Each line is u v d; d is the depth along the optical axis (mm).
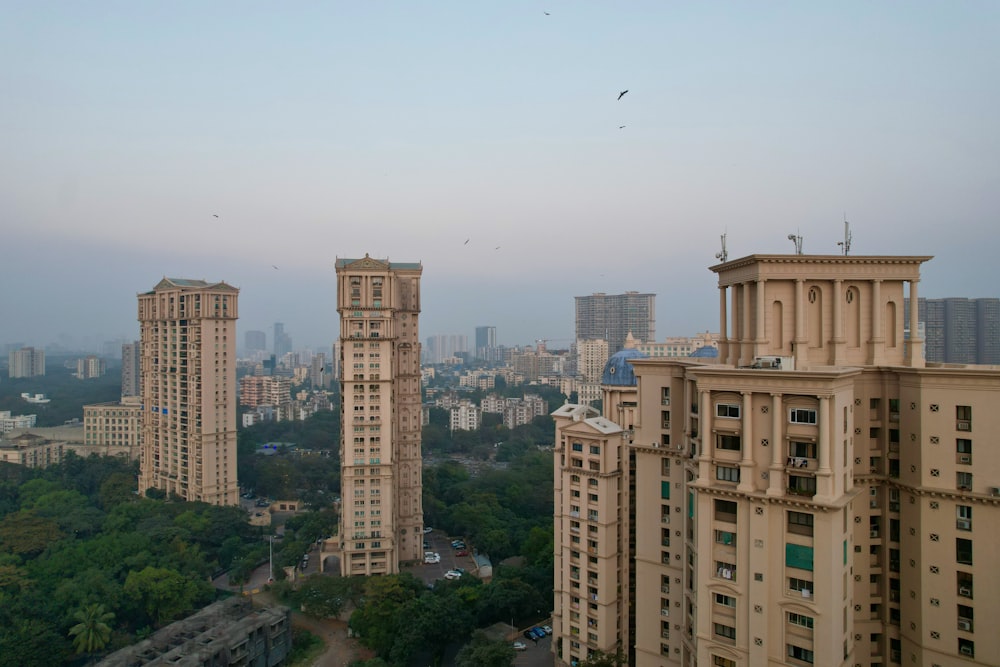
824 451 62938
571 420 120625
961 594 67188
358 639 146125
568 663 118438
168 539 184125
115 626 145875
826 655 62438
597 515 112625
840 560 63531
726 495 68562
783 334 75438
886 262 76062
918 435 69812
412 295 191750
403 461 191625
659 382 95125
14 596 140375
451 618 132750
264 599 162375
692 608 80688
